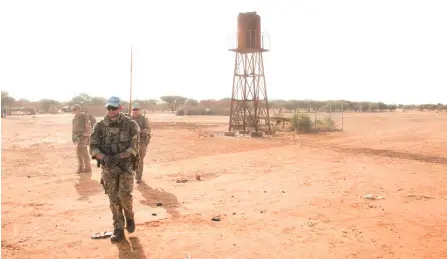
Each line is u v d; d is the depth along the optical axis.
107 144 5.56
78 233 5.64
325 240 5.46
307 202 7.62
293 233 5.75
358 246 5.23
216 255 4.86
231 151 16.59
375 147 18.30
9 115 60.16
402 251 5.05
